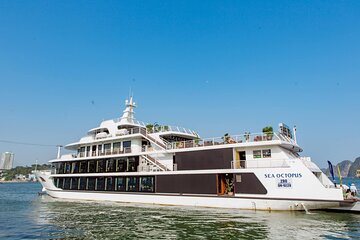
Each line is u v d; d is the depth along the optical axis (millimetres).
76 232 16328
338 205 19969
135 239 14570
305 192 20250
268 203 21312
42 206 28531
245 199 22219
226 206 22953
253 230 15867
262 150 22969
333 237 14453
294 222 17719
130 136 30281
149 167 28641
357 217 18969
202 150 25203
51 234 15961
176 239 14383
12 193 55344
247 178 22469
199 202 24266
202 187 24422
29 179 184375
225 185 24219
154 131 31688
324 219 18516
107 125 35094
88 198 32406
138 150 30344
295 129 25672
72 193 34375
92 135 36625
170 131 30422
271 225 17000
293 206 20562
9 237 15398
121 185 29812
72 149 39344
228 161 23656
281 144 22078
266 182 21672
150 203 27016
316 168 23719
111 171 31234
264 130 23453
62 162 37125
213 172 24141
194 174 25062
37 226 18219
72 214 22609
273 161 22156
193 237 14680
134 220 19406
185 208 23938
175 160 26828
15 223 19359
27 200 35938
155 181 27203
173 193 25812
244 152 23984
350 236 14602
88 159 33719
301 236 14648
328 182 23812
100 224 18422
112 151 32375
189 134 31297
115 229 16844
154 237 14844
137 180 28625
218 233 15375
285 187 20922
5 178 183750
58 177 37000
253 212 21078
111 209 24781
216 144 25203
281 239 14156
